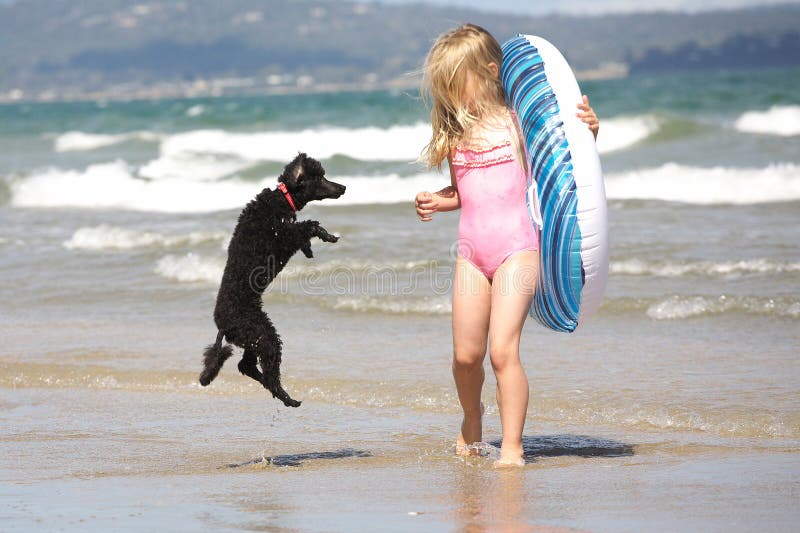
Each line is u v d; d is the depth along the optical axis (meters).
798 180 24.78
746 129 34.84
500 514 6.46
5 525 6.40
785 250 17.11
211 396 10.84
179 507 6.79
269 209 8.20
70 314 15.02
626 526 6.13
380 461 8.19
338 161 31.34
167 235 20.70
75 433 9.40
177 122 48.59
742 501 6.62
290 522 6.37
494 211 7.75
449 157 8.05
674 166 26.78
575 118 7.83
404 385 10.79
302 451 8.62
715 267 15.95
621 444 8.54
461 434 8.43
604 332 12.99
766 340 12.20
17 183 30.45
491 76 7.84
